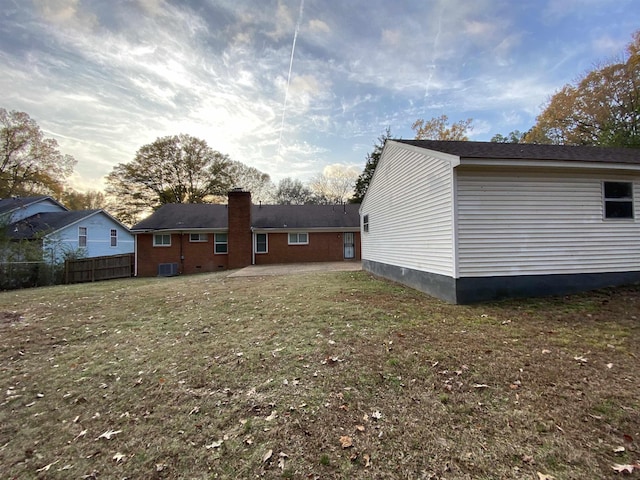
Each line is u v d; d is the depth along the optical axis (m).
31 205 20.73
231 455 2.04
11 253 13.18
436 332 4.18
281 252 18.31
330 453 2.02
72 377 3.29
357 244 18.88
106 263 15.51
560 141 20.34
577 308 5.18
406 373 3.04
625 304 5.26
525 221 6.15
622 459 1.87
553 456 1.91
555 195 6.27
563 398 2.52
